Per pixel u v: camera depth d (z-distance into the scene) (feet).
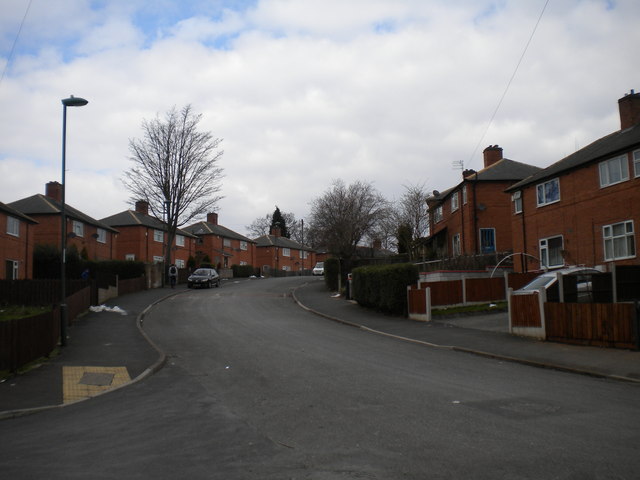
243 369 41.34
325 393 31.35
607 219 81.76
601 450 19.66
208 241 238.07
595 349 45.14
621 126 90.94
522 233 104.17
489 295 79.66
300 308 100.73
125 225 192.75
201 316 86.74
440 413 25.88
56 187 166.91
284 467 18.53
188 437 23.00
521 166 134.51
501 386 33.09
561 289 59.93
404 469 17.94
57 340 53.83
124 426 25.73
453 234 142.72
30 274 128.26
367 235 172.86
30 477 18.42
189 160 161.27
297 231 379.35
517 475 17.17
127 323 73.36
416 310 74.13
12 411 29.37
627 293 63.46
